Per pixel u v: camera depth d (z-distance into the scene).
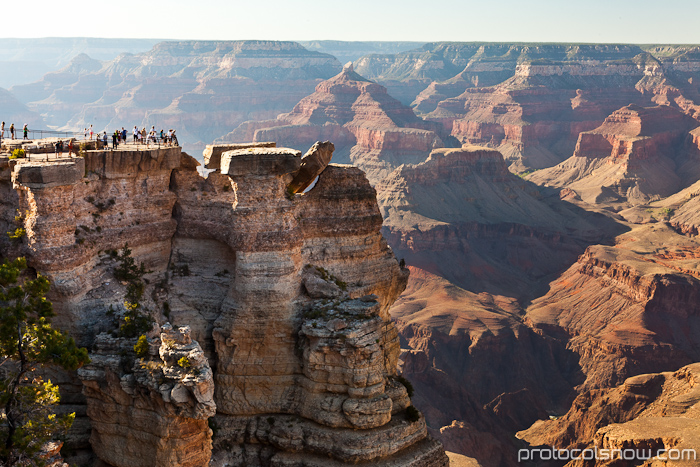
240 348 47.91
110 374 41.19
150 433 40.38
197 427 40.22
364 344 45.53
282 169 47.22
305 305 48.75
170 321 49.22
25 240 44.31
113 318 45.47
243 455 46.72
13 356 37.94
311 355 46.25
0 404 36.00
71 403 44.16
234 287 48.34
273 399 47.97
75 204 45.91
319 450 45.38
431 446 47.06
